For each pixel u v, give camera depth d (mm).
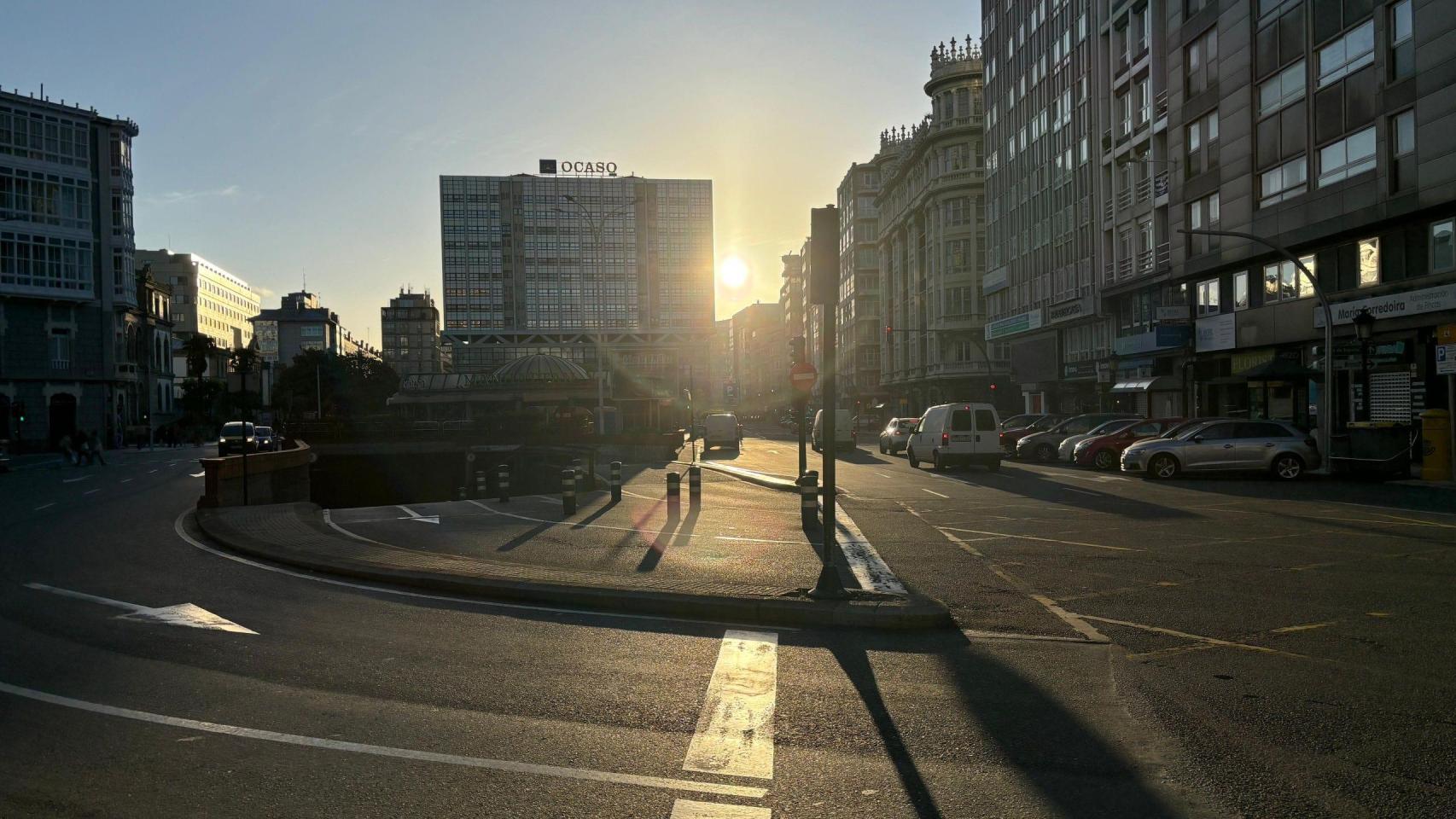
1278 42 29078
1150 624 7559
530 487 43938
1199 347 34906
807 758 4609
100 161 65938
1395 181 24281
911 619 7543
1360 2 25312
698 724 5156
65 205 61312
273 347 162375
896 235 84188
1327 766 4418
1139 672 6141
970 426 27734
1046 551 11617
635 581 9383
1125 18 41688
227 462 19797
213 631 7590
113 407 67438
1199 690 5691
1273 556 10852
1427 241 23969
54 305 62906
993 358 66062
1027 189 55750
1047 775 4359
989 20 62906
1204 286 34781
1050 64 51719
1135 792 4148
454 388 83688
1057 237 50750
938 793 4156
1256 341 31172
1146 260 40281
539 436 47031
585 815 3943
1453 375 21172
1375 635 6992
